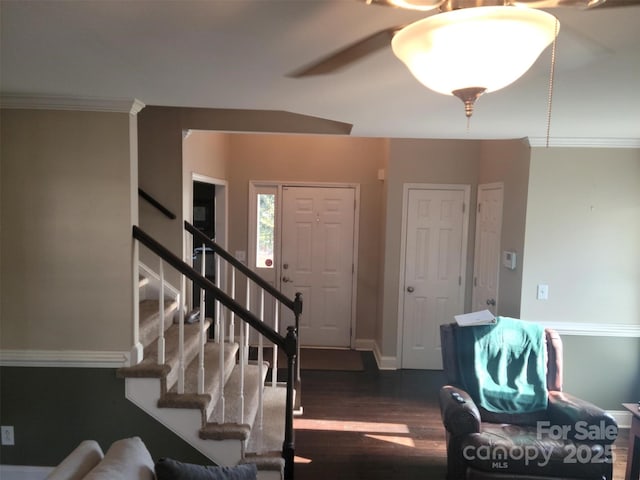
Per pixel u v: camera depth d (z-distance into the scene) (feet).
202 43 4.80
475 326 9.68
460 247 15.03
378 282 16.78
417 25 3.33
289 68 5.58
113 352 8.08
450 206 14.96
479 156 14.71
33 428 8.20
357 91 6.61
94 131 7.75
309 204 16.81
